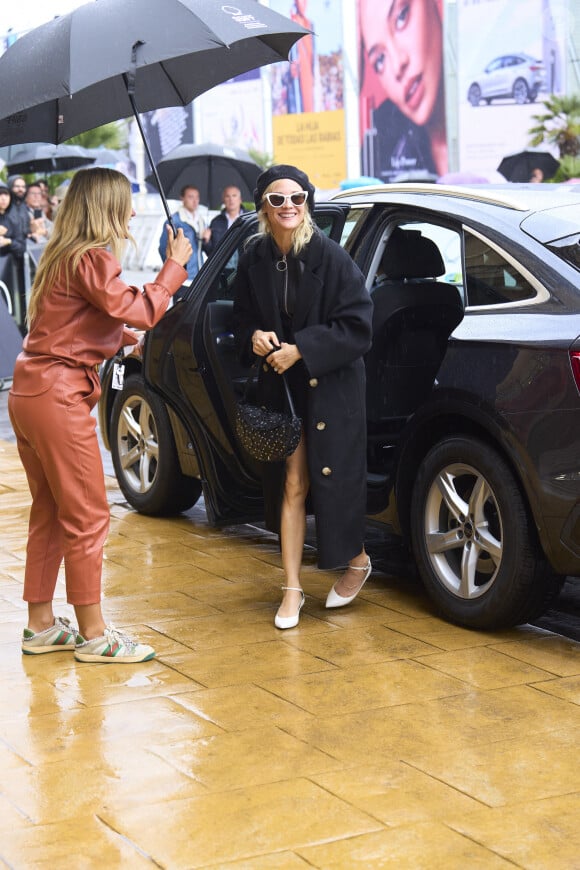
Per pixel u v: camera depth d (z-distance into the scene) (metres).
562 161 16.34
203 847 3.03
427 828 3.12
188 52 4.37
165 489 6.60
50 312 4.29
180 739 3.72
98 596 4.45
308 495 5.03
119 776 3.45
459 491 4.90
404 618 4.95
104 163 17.45
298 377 4.79
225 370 5.63
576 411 4.21
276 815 3.20
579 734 3.73
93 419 4.39
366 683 4.18
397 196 5.40
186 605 5.14
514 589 4.52
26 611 5.12
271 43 5.29
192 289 5.92
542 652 4.50
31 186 16.86
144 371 6.10
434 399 4.77
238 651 4.54
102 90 5.05
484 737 3.71
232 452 5.73
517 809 3.22
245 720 3.87
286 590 4.87
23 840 3.08
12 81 4.33
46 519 4.54
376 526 5.33
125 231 4.34
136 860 2.97
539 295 4.52
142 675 4.30
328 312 4.64
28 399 4.31
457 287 5.50
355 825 3.14
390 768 3.49
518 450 4.38
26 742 3.71
